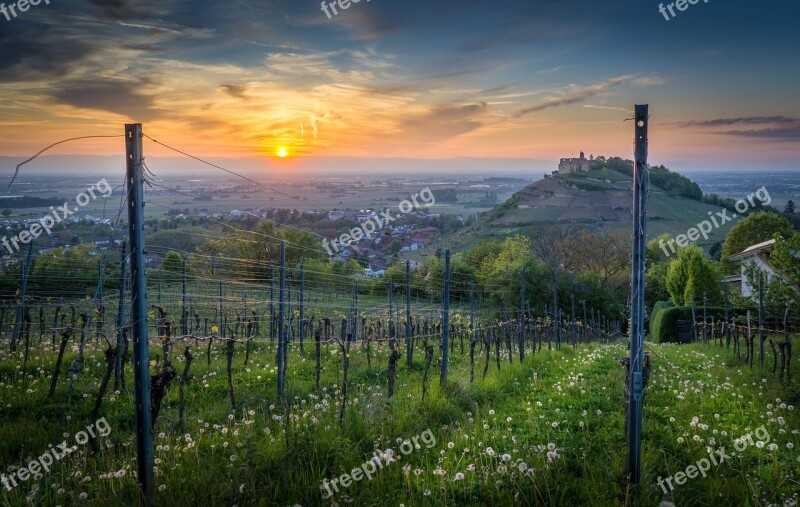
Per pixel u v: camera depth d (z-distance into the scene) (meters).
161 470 6.95
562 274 43.31
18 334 16.22
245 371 13.54
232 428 8.94
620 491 6.45
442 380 11.85
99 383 11.59
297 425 8.39
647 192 6.58
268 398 11.09
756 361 16.94
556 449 7.62
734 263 54.41
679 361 17.36
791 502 6.05
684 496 6.52
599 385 12.64
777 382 12.36
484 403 11.20
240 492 6.35
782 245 24.41
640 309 6.62
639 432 6.62
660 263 56.69
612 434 8.62
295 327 20.58
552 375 14.74
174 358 14.45
